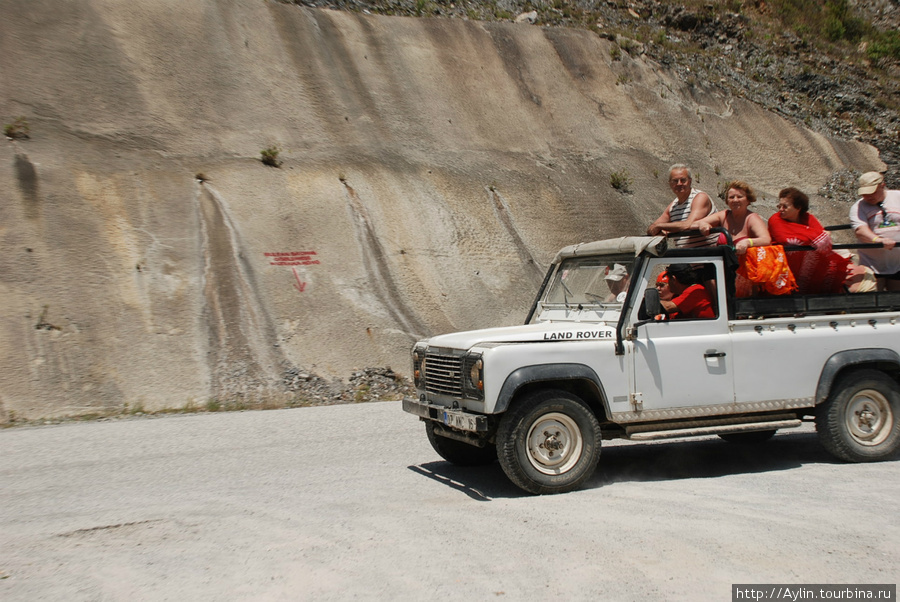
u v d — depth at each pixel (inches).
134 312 576.4
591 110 1087.6
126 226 657.0
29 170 661.3
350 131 885.8
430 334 666.2
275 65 919.7
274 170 788.0
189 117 810.8
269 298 636.7
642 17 1376.7
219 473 299.9
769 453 322.7
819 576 171.8
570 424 256.5
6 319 528.1
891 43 1483.8
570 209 909.8
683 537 200.5
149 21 880.3
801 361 284.7
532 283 790.5
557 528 211.6
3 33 780.0
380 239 757.9
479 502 245.8
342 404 504.4
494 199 874.8
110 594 171.0
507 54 1107.3
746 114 1208.2
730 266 280.2
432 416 278.8
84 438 385.7
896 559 181.6
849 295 297.7
